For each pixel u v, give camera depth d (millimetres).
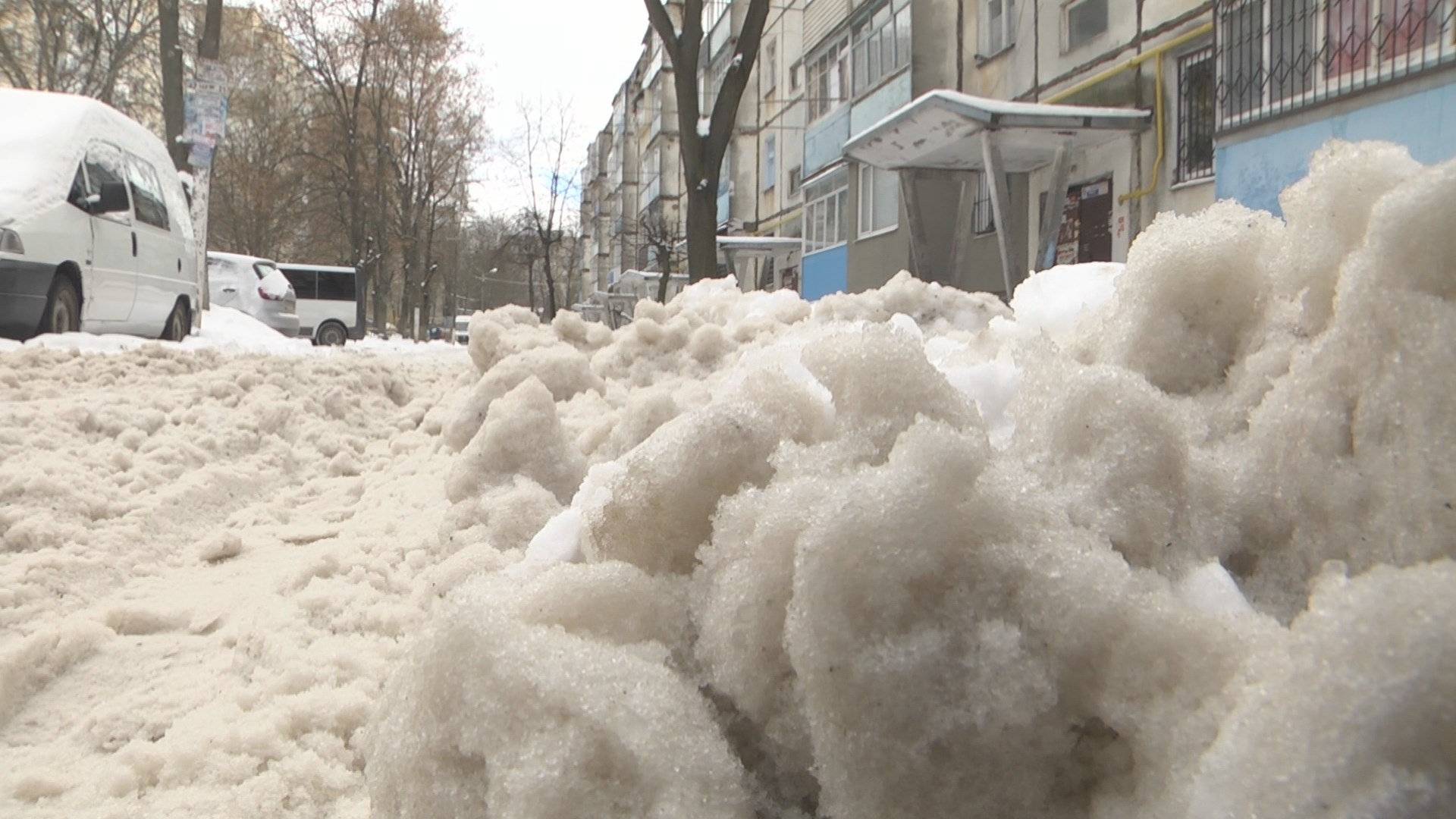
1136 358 1895
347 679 2338
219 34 17484
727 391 2459
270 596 2963
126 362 6516
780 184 33469
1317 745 906
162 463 4492
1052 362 1657
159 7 20547
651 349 5230
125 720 2240
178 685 2414
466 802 1286
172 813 1850
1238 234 1853
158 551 3564
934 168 17359
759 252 31422
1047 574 1211
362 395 6422
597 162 79375
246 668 2492
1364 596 938
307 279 30594
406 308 47406
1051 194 15039
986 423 1735
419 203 46312
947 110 14367
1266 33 11969
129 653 2639
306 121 43844
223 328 15875
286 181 44594
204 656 2604
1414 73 10047
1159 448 1435
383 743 1424
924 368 1583
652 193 51375
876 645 1205
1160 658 1153
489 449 3301
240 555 3512
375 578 2951
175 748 2029
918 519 1233
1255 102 12125
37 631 2646
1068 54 16375
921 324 4883
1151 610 1175
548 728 1241
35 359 6238
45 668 2504
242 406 5504
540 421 3320
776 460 1522
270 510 4145
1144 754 1134
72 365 6195
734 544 1426
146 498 3982
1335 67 11023
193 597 3057
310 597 2809
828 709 1204
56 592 3043
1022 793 1192
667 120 48750
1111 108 15117
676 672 1410
